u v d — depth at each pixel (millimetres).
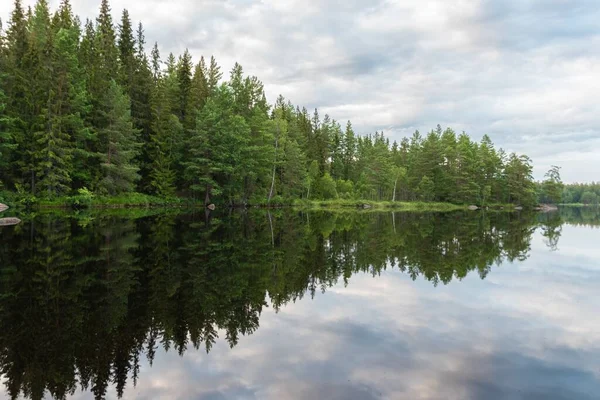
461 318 6730
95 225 21125
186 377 4465
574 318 6734
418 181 81312
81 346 5457
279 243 16844
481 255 13992
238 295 8250
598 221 40688
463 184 76625
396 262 12445
